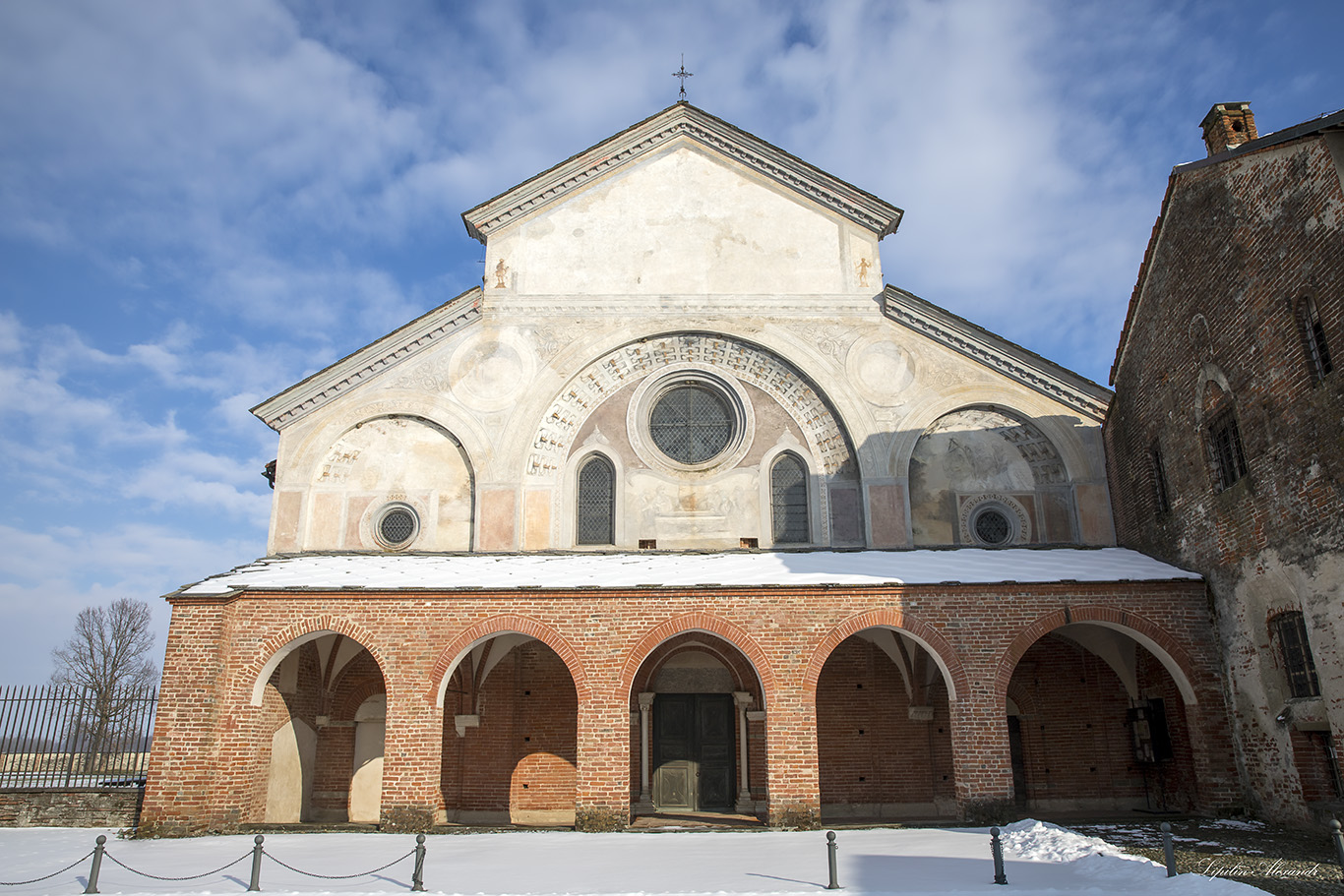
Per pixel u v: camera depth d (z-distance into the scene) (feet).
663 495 79.05
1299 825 54.08
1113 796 72.84
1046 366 79.30
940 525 77.82
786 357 81.20
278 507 77.82
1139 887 37.14
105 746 79.87
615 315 82.74
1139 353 72.54
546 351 81.76
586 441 80.38
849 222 84.99
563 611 63.26
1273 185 53.78
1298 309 52.19
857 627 62.49
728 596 63.31
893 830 58.18
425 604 63.67
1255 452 56.59
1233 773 60.18
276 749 67.51
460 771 72.74
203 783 59.57
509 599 63.52
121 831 60.34
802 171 85.30
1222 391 60.29
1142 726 70.95
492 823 71.51
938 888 37.96
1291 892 35.42
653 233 84.94
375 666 75.46
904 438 78.89
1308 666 53.57
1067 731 74.54
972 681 61.52
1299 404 52.11
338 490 79.00
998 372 80.53
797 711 61.05
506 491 78.18
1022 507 78.07
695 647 77.15
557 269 84.12
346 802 72.95
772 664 61.93
